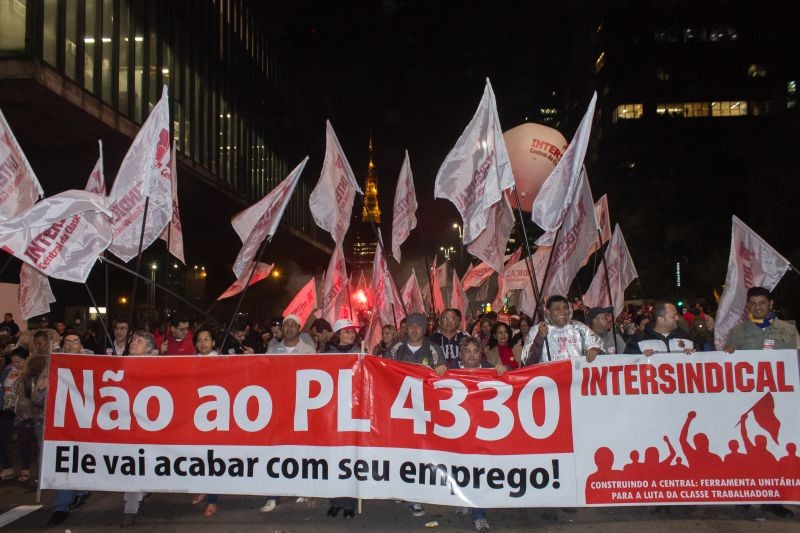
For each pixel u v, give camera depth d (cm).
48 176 2609
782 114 2970
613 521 607
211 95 3394
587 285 4209
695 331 1023
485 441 595
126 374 631
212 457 617
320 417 614
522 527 595
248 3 4119
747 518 606
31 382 773
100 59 2102
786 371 598
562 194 638
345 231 850
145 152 679
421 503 642
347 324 745
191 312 4225
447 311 755
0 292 1559
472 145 683
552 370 603
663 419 596
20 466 877
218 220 3969
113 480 618
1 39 1712
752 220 2812
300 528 595
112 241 682
